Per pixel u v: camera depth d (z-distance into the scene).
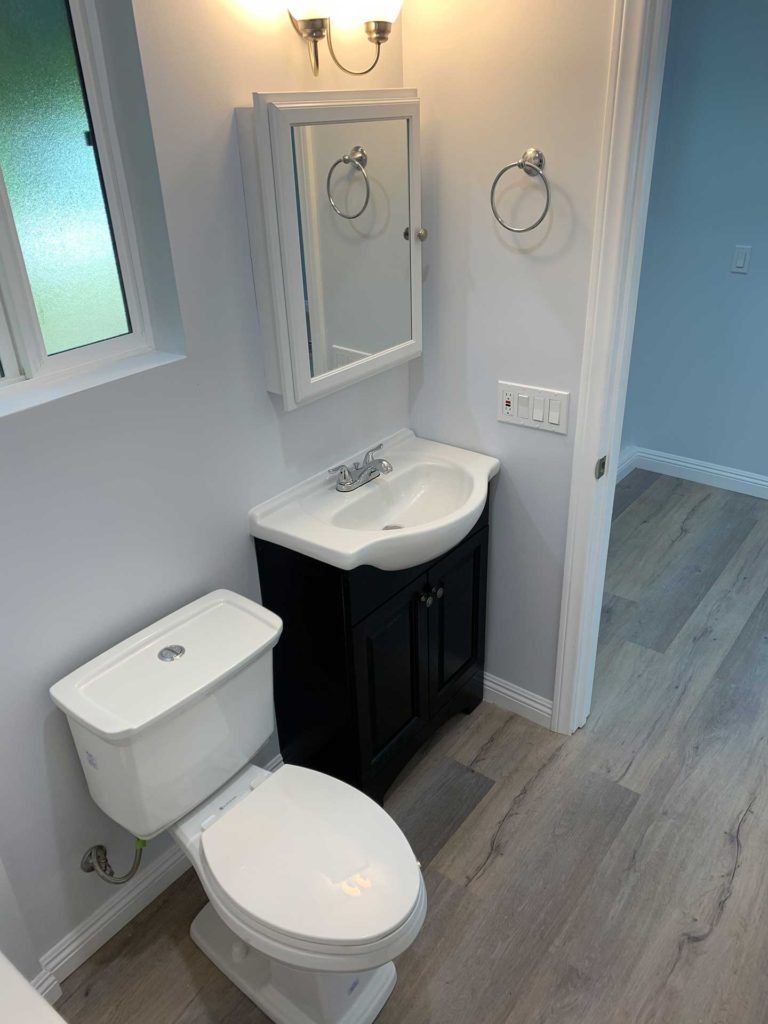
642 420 3.94
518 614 2.44
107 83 1.49
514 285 2.01
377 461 2.19
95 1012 1.79
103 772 1.62
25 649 1.58
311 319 1.83
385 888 1.51
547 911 1.95
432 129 1.98
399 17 1.91
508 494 2.29
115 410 1.59
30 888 1.74
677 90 3.19
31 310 1.50
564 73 1.73
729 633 2.87
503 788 2.30
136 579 1.75
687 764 2.35
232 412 1.83
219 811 1.74
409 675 2.20
